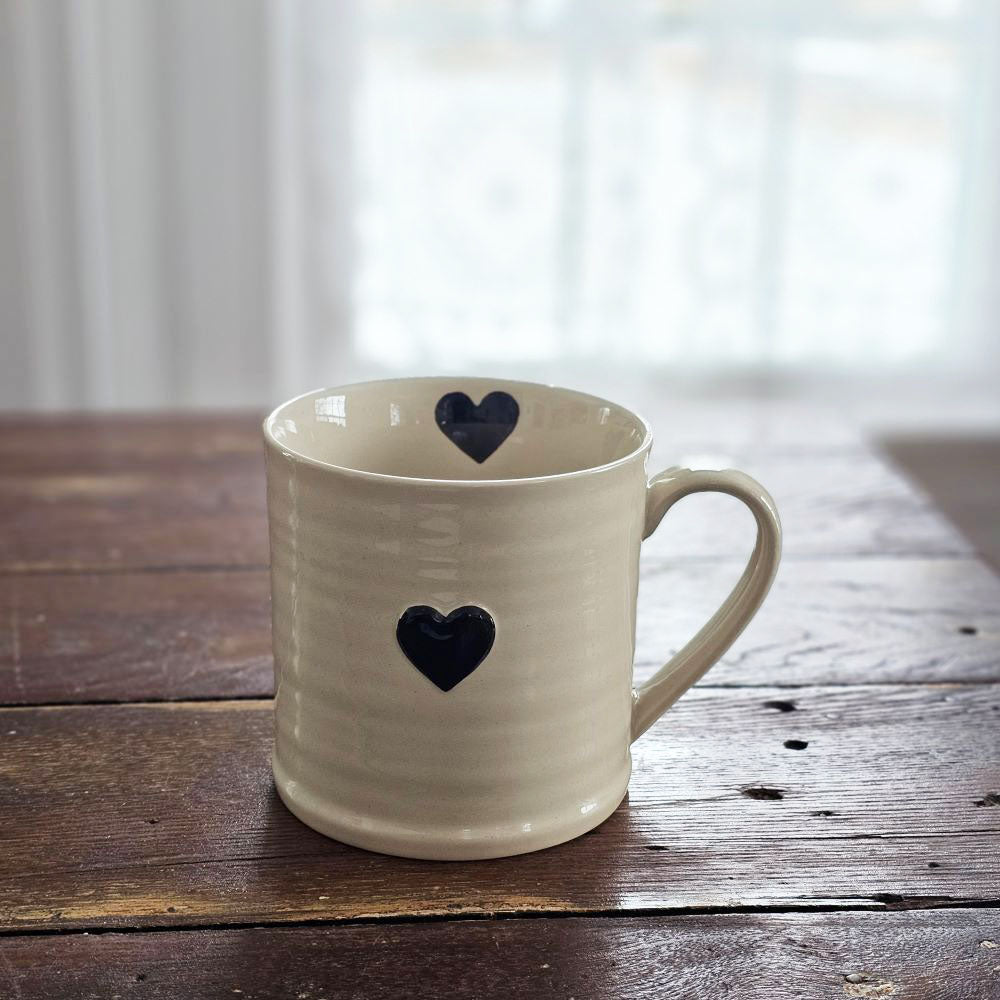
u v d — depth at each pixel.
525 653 0.51
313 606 0.52
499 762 0.52
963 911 0.52
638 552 0.53
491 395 0.58
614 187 1.57
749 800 0.56
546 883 0.52
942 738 0.59
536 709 0.52
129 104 1.46
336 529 0.50
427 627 0.50
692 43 1.52
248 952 0.50
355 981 0.49
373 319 1.62
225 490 0.77
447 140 1.55
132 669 0.62
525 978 0.49
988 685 0.62
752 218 1.59
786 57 1.53
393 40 1.51
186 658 0.62
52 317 1.52
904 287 1.64
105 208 1.50
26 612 0.65
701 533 0.74
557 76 1.53
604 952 0.50
